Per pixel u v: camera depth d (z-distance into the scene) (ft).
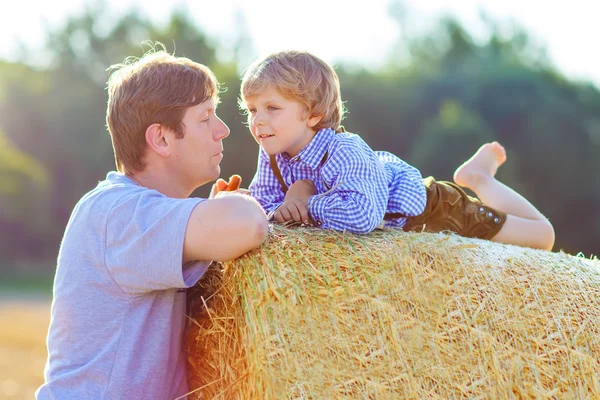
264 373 8.78
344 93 112.57
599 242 104.12
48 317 50.57
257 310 8.98
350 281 9.29
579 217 105.70
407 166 12.51
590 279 10.35
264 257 9.23
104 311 9.34
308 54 11.19
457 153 103.19
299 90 10.76
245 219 8.90
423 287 9.52
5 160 108.06
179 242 8.94
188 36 126.62
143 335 9.45
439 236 10.17
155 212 9.18
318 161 10.98
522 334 9.62
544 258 10.52
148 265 9.03
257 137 11.19
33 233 108.88
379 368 9.09
